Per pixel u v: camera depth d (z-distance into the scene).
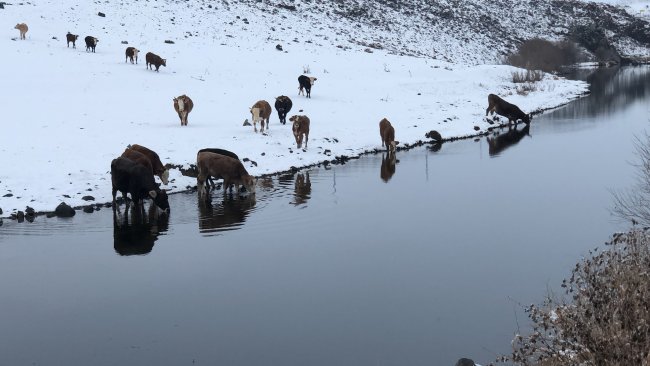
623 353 5.88
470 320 9.48
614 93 43.69
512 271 11.30
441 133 26.64
